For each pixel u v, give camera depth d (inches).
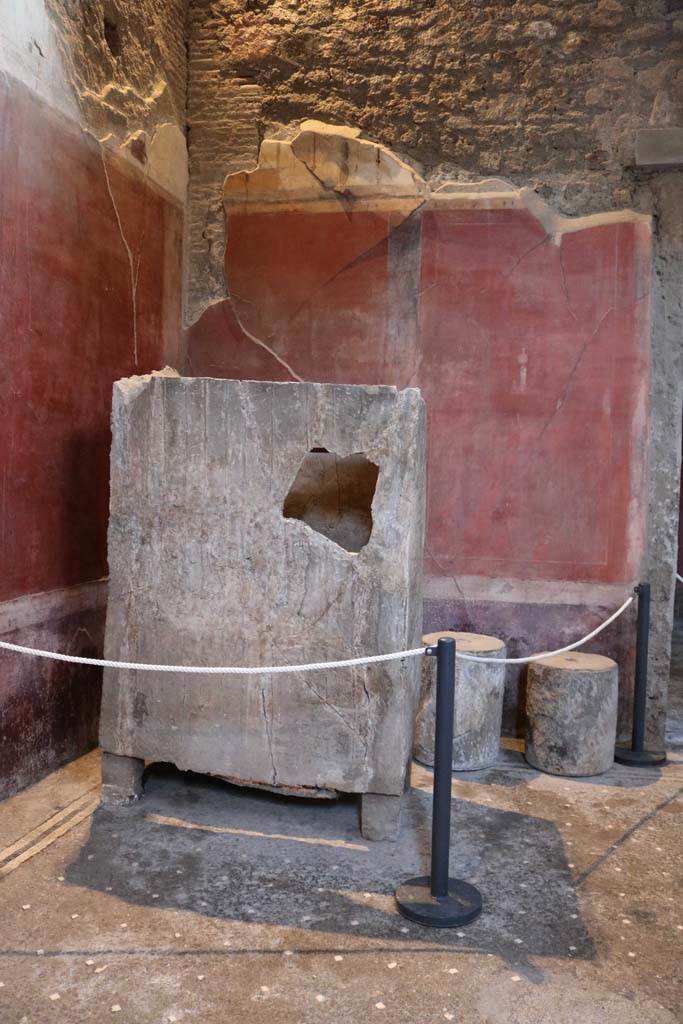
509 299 167.3
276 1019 78.4
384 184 172.4
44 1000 80.5
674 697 196.2
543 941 92.7
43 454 133.9
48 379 134.6
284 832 119.5
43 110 130.6
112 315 154.2
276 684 120.6
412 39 171.3
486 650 147.6
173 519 122.9
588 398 164.7
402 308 171.9
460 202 169.0
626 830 123.0
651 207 162.7
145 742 125.0
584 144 164.6
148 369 168.6
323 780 119.4
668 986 84.9
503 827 123.3
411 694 127.4
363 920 96.3
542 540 166.9
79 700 146.3
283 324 177.9
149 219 166.6
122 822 120.9
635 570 163.5
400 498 116.9
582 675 143.8
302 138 176.1
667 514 162.7
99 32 147.6
